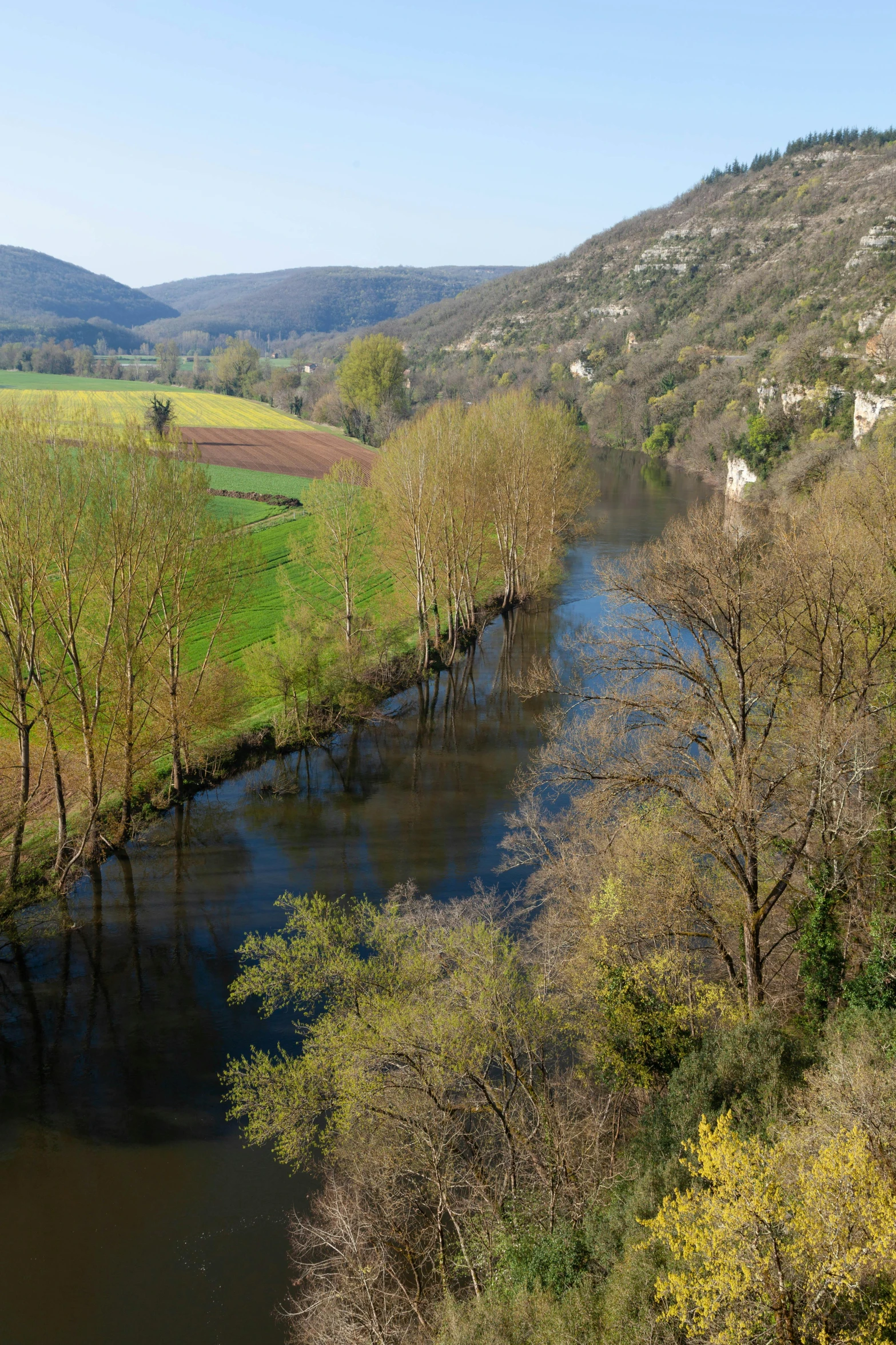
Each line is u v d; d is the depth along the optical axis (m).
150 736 38.22
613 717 25.25
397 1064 18.02
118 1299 18.36
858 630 23.91
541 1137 18.66
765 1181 11.12
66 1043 26.45
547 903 29.73
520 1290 14.55
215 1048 26.19
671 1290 11.13
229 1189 21.20
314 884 34.69
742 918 23.33
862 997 19.12
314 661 47.94
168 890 34.66
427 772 45.22
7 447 29.77
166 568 35.44
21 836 32.06
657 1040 19.83
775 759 23.12
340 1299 16.83
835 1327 10.28
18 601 30.14
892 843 22.47
